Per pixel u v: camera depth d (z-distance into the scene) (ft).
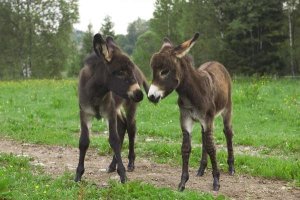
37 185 20.58
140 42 171.63
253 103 50.03
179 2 140.05
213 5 111.14
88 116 22.30
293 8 104.78
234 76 100.17
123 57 20.86
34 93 66.18
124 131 26.12
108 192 19.65
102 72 21.22
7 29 154.92
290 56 101.60
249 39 98.78
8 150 31.27
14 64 155.94
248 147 33.78
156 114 46.19
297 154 31.22
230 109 25.53
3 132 37.50
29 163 26.37
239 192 22.00
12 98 61.21
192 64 21.52
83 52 175.42
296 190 22.61
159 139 36.73
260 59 100.63
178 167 27.22
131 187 20.03
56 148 32.42
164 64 19.93
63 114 47.85
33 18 153.69
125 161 28.45
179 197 19.30
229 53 102.12
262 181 24.29
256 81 76.13
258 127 40.98
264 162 27.53
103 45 20.68
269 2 97.04
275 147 33.24
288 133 38.47
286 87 68.08
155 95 19.85
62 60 157.89
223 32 109.29
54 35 155.84
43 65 156.97
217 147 33.71
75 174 23.15
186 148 21.52
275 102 51.21
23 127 39.32
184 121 21.63
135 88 20.76
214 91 22.65
